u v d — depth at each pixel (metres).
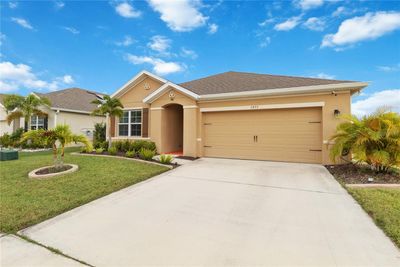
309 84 10.19
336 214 4.52
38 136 7.89
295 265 2.93
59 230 4.01
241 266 2.92
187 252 3.26
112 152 12.20
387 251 3.19
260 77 13.65
